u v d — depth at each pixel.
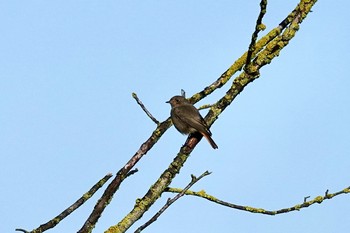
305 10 12.05
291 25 11.97
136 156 11.28
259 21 10.99
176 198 9.15
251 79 11.53
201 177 9.36
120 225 10.14
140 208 10.41
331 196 11.50
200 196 11.54
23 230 10.01
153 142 11.79
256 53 12.41
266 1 10.77
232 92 11.59
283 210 11.62
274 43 11.70
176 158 11.27
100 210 9.96
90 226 9.84
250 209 11.51
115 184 10.26
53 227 10.03
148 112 12.45
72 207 10.18
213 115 11.45
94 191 10.30
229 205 11.68
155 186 10.80
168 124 12.20
